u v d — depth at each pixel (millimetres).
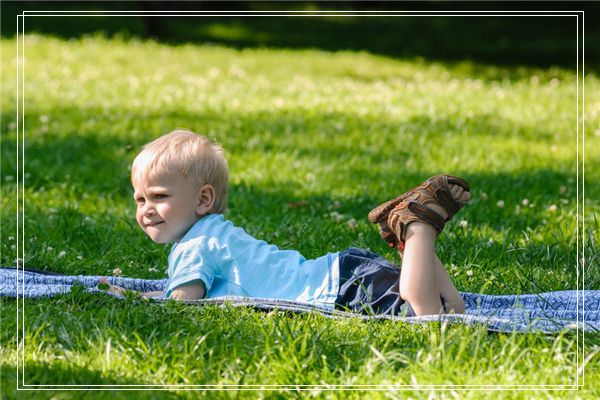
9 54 29828
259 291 7781
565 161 16531
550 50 36906
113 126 18922
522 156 16875
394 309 7434
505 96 24422
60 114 20172
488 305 8039
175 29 39625
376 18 45469
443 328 6461
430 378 6027
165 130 18594
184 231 8031
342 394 6016
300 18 44750
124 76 26781
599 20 43156
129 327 6934
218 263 7805
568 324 7168
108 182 14289
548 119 20703
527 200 12586
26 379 6070
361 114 20766
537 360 6414
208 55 32750
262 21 43625
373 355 6496
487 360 6367
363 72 30859
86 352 6551
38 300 7562
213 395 5996
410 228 7227
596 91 26016
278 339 6660
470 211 12203
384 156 16609
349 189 14039
